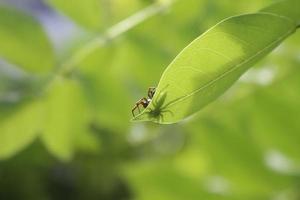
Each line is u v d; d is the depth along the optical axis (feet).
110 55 1.76
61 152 1.78
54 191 2.64
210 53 1.02
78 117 1.78
